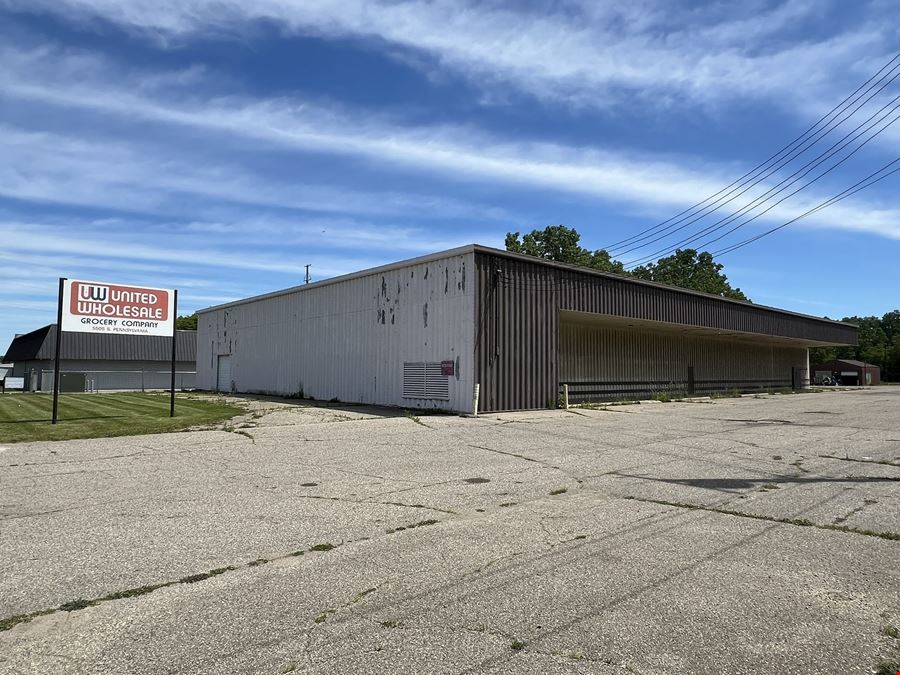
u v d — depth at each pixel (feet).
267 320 103.19
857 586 15.51
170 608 14.14
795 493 26.55
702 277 244.22
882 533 20.26
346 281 84.02
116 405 79.41
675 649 12.10
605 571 16.55
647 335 106.32
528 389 69.51
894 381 281.33
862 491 26.96
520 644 12.28
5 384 137.18
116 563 17.26
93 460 35.17
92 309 56.08
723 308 104.99
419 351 70.69
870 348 305.53
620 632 12.83
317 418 60.08
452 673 11.14
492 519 22.15
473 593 14.99
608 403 87.86
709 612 13.88
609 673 11.15
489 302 65.98
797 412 71.77
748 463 34.58
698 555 17.94
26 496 25.79
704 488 27.66
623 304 84.17
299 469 32.48
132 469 32.27
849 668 11.36
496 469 32.63
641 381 103.24
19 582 15.79
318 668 11.30
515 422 57.26
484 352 64.95
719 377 125.18
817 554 18.06
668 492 26.84
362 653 11.88
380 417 61.21
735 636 12.67
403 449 40.01
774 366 148.36
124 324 57.62
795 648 12.15
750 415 67.10
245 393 108.58
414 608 14.06
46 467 32.78
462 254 65.98
